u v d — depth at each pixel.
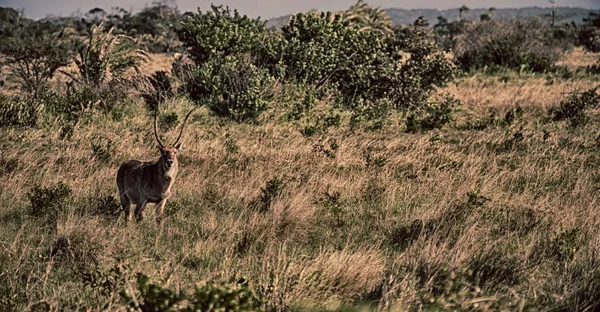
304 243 8.24
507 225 8.69
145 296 4.99
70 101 16.73
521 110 17.95
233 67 18.16
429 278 6.19
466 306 5.60
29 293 6.13
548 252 7.66
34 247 7.54
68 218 7.84
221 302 4.93
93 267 6.64
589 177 11.26
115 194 10.02
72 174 10.95
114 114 16.50
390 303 5.68
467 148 14.02
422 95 19.05
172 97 17.98
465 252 7.04
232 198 9.87
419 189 10.47
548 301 6.09
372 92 19.41
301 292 6.00
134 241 7.74
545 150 13.29
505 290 6.24
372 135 15.40
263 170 11.61
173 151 8.14
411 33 20.08
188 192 10.12
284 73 19.05
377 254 7.45
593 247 7.43
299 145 13.75
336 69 19.80
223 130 15.34
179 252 7.52
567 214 8.95
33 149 12.45
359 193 10.37
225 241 8.01
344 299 6.18
